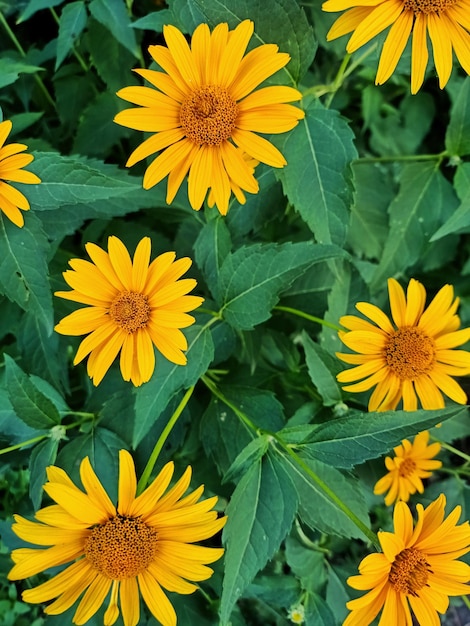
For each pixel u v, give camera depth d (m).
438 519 0.27
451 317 0.32
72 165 0.28
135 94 0.27
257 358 0.37
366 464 0.38
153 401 0.29
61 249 0.38
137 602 0.27
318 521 0.32
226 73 0.27
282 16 0.29
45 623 0.33
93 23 0.38
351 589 0.41
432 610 0.27
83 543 0.27
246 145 0.28
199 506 0.26
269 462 0.29
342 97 0.45
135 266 0.27
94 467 0.32
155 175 0.28
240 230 0.36
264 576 0.38
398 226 0.40
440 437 0.38
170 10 0.32
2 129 0.27
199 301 0.27
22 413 0.29
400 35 0.27
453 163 0.39
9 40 0.43
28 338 0.35
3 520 0.39
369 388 0.32
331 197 0.31
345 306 0.36
